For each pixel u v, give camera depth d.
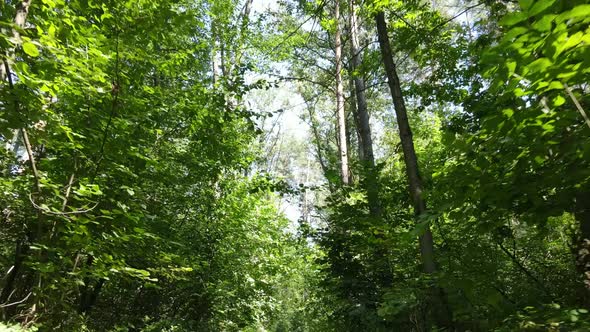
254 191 7.18
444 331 4.12
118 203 4.64
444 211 3.66
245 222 10.53
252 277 10.70
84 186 4.26
